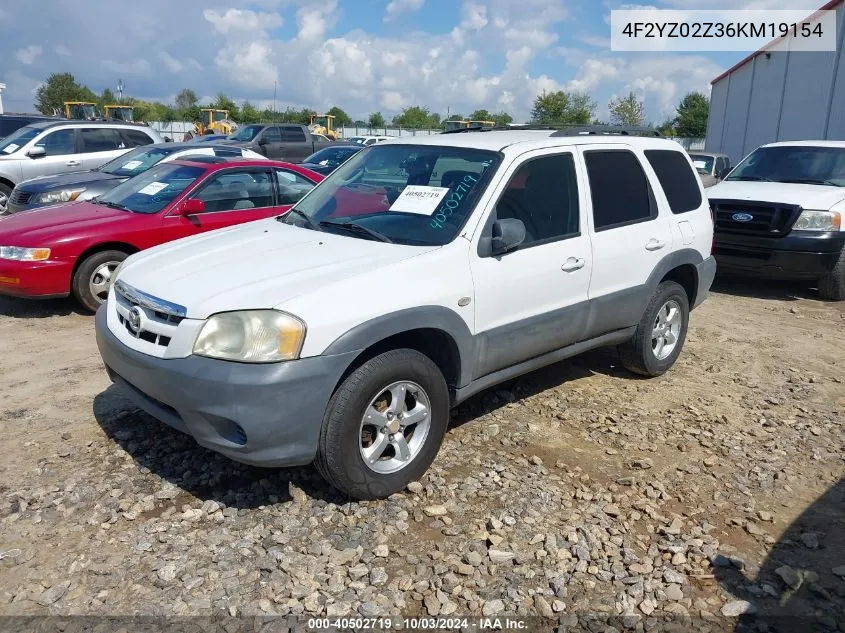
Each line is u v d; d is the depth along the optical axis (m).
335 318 3.36
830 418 5.10
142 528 3.43
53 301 7.57
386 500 3.73
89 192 9.37
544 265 4.37
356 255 3.81
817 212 8.44
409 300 3.63
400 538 3.44
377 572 3.16
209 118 40.09
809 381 5.85
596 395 5.34
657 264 5.30
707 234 5.88
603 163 4.98
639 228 5.13
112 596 2.97
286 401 3.25
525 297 4.29
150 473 3.91
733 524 3.71
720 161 17.81
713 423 4.93
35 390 5.06
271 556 3.24
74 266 6.84
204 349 3.31
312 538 3.39
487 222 4.09
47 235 6.73
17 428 4.43
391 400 3.66
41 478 3.84
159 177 7.80
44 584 3.03
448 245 3.92
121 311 3.85
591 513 3.71
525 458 4.28
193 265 3.85
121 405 4.80
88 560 3.18
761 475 4.21
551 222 4.51
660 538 3.54
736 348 6.69
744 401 5.36
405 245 3.95
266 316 3.28
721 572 3.31
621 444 4.53
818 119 26.16
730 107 36.31
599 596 3.11
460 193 4.19
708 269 5.92
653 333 5.54
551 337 4.57
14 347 6.06
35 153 12.64
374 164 4.83
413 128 65.75
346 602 2.99
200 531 3.41
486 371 4.22
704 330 7.27
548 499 3.82
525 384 5.48
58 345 6.12
